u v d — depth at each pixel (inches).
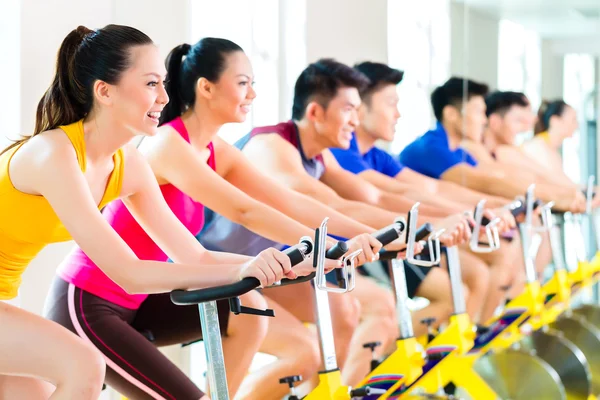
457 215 179.9
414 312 207.8
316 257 99.0
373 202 199.3
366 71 199.2
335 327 172.2
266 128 171.8
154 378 121.2
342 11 192.5
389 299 190.9
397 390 152.5
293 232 133.7
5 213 102.8
